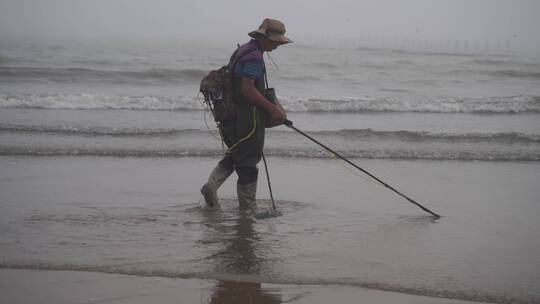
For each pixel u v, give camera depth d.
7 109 12.30
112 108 12.92
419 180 7.34
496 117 12.95
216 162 8.17
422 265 4.27
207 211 5.72
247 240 4.80
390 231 5.16
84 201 6.01
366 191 6.76
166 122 11.23
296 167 7.98
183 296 3.61
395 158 8.67
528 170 8.02
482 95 18.28
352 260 4.35
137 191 6.50
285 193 6.61
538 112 13.80
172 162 8.12
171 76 20.91
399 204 6.19
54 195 6.24
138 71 21.02
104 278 3.89
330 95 17.56
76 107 12.77
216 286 3.79
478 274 4.09
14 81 18.78
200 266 4.15
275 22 5.46
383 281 3.93
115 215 5.50
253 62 5.32
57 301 3.48
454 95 18.25
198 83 20.23
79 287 3.72
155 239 4.77
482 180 7.38
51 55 33.34
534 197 6.55
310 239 4.87
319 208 5.96
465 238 4.98
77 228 5.04
